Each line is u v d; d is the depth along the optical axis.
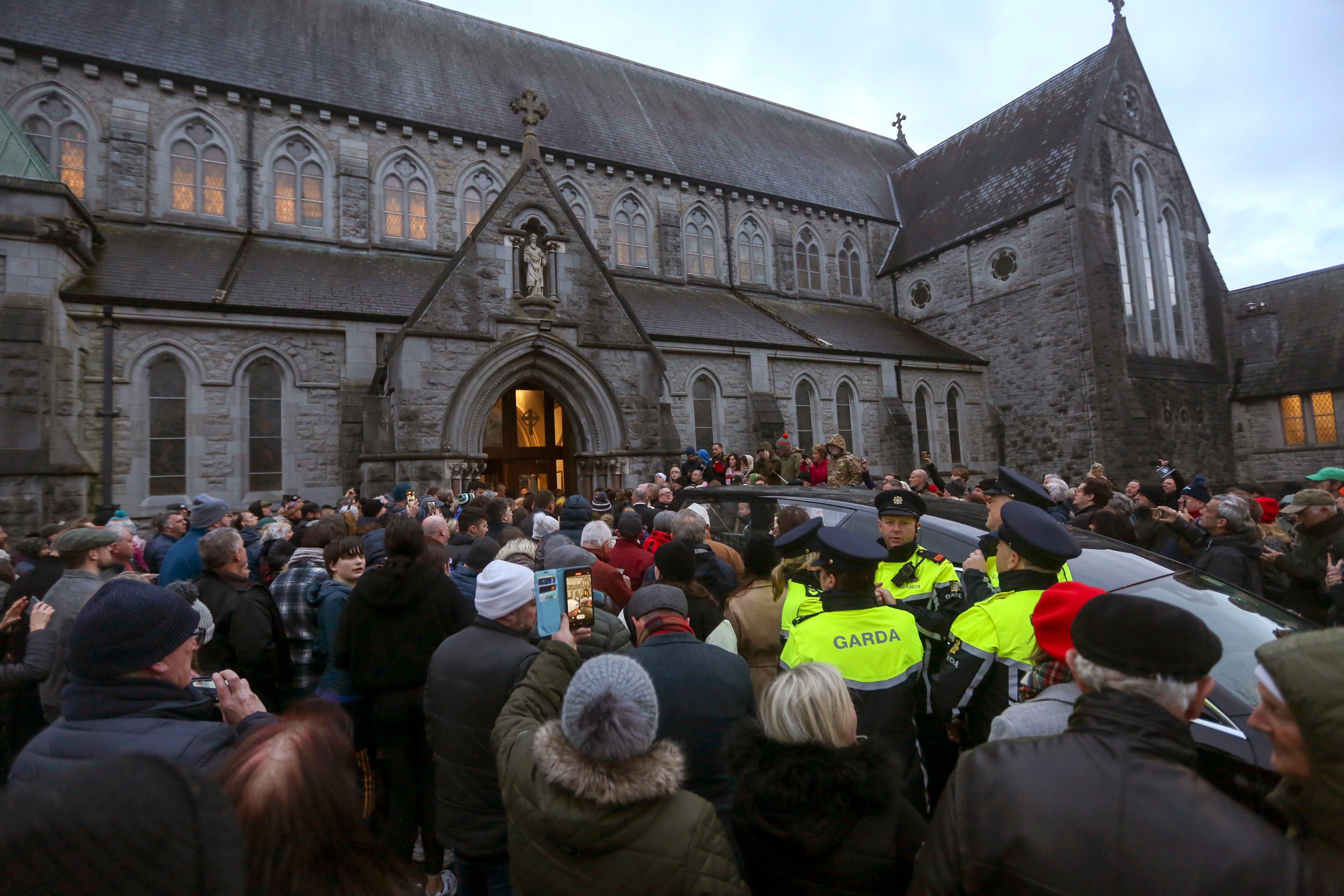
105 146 19.30
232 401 16.95
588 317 17.22
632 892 2.18
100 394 15.55
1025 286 29.30
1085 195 27.88
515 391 20.22
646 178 28.48
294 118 21.89
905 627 3.64
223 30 22.03
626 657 2.44
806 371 26.16
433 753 4.37
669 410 17.94
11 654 5.27
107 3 20.39
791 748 2.39
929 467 15.71
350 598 4.53
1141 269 29.91
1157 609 1.99
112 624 2.43
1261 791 3.14
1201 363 31.09
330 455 17.84
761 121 36.97
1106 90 29.67
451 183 24.31
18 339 13.76
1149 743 1.81
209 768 2.30
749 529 8.08
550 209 17.06
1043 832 1.68
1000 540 3.95
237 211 20.94
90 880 1.04
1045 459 28.45
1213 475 30.12
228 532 4.85
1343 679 1.75
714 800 3.15
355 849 1.82
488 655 3.52
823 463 12.75
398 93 24.23
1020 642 3.32
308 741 1.86
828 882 2.28
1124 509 7.85
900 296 34.88
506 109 26.56
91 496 15.05
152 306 15.98
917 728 4.30
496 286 16.11
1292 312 31.52
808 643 3.56
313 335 17.98
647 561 6.72
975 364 30.14
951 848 1.80
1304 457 29.59
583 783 2.17
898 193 38.47
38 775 2.30
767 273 31.86
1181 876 1.53
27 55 18.53
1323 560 6.10
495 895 3.41
